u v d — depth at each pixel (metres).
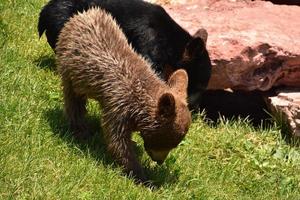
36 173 7.70
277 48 10.79
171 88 8.30
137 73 8.22
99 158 8.50
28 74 10.17
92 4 10.69
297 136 10.34
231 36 10.96
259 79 10.83
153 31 10.44
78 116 9.04
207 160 9.52
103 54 8.33
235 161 9.68
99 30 8.46
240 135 10.30
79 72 8.49
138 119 8.11
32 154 8.02
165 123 7.88
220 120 10.70
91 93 8.50
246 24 11.45
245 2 12.47
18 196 7.23
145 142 8.22
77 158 8.36
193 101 10.56
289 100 10.66
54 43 10.89
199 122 10.48
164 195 8.20
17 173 7.55
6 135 8.30
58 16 10.70
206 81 10.58
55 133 8.82
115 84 8.21
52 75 10.59
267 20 11.72
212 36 11.05
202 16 11.88
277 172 9.66
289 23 11.73
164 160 8.48
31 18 12.47
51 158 8.16
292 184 9.42
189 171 8.97
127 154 8.30
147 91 8.09
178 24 11.17
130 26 10.52
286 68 10.88
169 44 10.46
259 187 9.25
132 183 8.11
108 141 8.34
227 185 9.06
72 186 7.63
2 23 11.61
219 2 12.41
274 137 10.46
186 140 9.77
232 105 11.38
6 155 7.82
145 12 10.61
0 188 7.26
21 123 8.67
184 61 10.39
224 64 10.64
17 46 11.22
